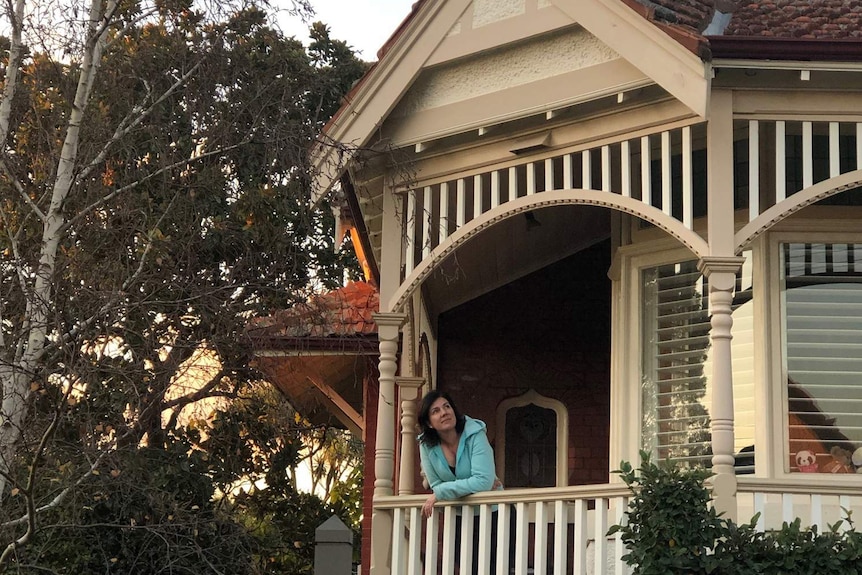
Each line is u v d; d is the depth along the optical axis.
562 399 11.78
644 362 9.60
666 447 9.32
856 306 8.95
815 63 7.66
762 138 9.08
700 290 9.43
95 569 10.05
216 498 12.07
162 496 9.59
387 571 8.41
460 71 8.95
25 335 9.22
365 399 12.13
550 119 8.52
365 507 11.88
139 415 9.37
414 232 9.17
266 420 12.00
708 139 7.87
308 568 14.22
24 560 9.31
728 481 7.25
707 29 8.30
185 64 10.37
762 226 7.72
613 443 9.62
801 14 8.59
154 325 9.83
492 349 11.97
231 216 11.16
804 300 8.99
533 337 11.98
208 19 9.87
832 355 8.88
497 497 7.92
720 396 7.41
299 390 13.62
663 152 8.05
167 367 9.61
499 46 8.62
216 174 10.44
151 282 9.64
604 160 8.31
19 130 10.84
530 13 8.51
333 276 14.09
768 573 6.86
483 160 8.93
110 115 10.70
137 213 10.31
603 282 12.04
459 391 11.84
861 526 8.02
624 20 7.91
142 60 10.44
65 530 9.95
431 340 11.70
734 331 9.16
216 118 10.09
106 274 9.76
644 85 7.94
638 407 9.53
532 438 11.74
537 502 7.84
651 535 6.89
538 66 8.55
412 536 8.29
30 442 9.19
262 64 11.16
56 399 8.87
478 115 8.73
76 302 9.22
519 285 12.12
